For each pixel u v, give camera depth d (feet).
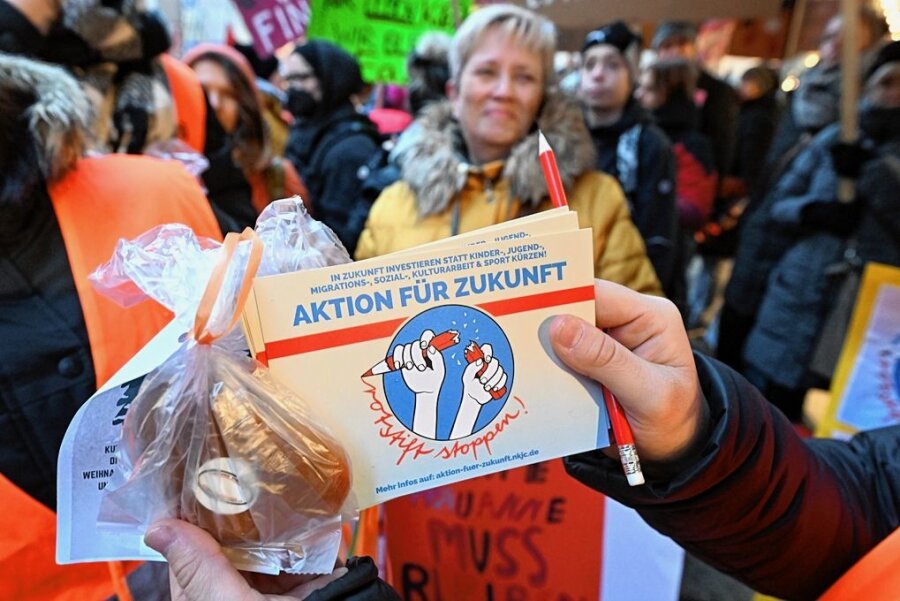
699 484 1.84
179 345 1.50
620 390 1.70
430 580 3.55
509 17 4.52
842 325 5.07
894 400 3.68
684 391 1.78
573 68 10.88
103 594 2.34
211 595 1.44
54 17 3.16
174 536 1.49
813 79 6.17
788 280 5.56
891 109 4.86
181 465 1.48
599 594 3.31
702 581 4.75
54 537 2.28
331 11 8.04
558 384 1.71
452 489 3.47
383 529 3.78
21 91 2.25
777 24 11.29
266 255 1.63
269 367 1.53
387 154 7.27
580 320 1.65
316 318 1.53
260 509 1.48
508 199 4.59
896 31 5.85
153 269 1.52
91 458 1.57
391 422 1.63
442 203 4.67
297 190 7.04
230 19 9.95
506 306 1.64
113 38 3.53
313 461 1.50
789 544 2.06
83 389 2.30
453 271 1.59
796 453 2.06
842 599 1.97
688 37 8.68
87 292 2.31
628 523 3.23
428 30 8.02
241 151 6.01
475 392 1.66
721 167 10.66
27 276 2.29
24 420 2.23
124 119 3.78
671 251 6.20
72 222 2.34
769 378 5.73
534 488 3.38
